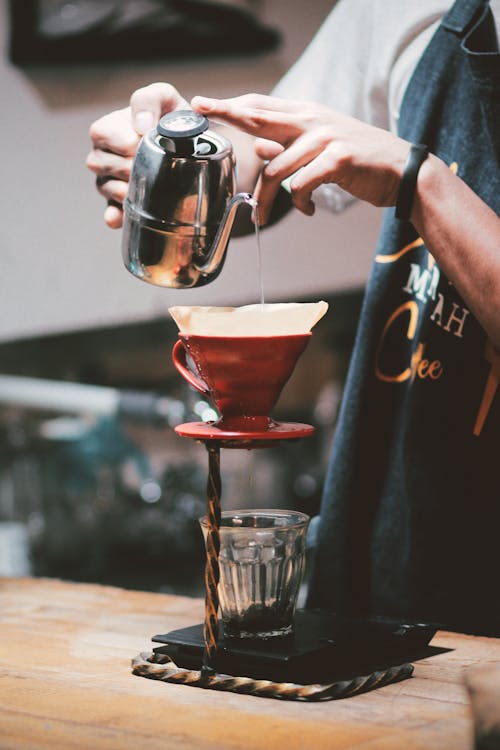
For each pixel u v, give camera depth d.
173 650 1.05
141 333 2.96
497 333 1.15
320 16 2.51
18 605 1.35
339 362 2.93
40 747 0.84
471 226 1.12
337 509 1.40
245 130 1.13
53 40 2.71
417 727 0.87
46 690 0.99
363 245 2.75
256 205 1.05
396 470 1.37
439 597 1.31
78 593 1.41
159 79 2.66
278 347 0.97
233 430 1.00
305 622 1.12
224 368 0.98
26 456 2.86
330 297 2.82
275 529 1.02
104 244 2.86
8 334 3.02
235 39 2.57
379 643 1.05
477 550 1.29
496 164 1.25
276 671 0.98
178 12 2.60
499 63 1.20
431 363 1.31
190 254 1.06
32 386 2.54
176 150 1.04
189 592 2.63
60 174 2.85
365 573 1.39
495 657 1.08
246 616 1.03
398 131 1.37
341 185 1.14
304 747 0.83
